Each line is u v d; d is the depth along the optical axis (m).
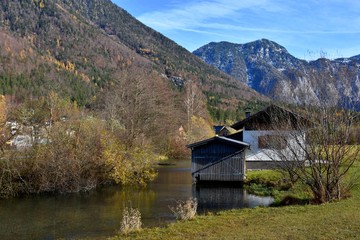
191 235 12.65
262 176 30.16
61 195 26.12
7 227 17.20
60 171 27.55
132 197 25.19
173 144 61.50
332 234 11.47
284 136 22.73
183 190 28.31
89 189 28.70
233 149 31.81
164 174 38.84
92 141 30.86
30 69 111.62
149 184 31.66
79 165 28.33
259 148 35.59
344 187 19.17
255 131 35.81
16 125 29.05
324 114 18.81
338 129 18.61
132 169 32.00
